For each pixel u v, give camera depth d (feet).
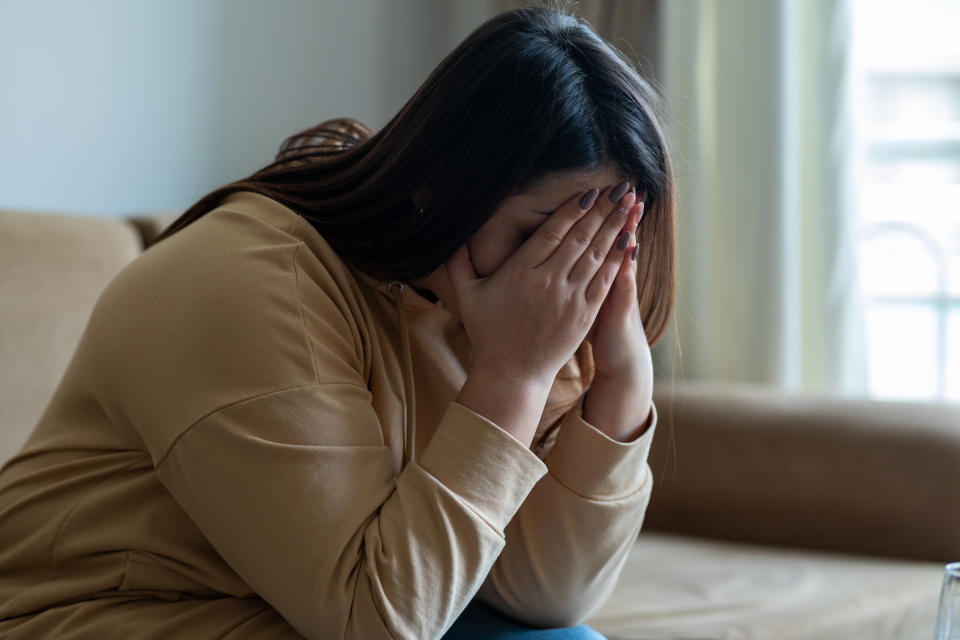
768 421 5.56
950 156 7.79
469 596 2.41
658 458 5.78
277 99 7.97
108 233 4.80
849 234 7.16
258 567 2.35
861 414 5.42
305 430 2.38
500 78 2.52
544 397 2.58
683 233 7.36
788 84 7.14
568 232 2.62
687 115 7.47
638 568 4.94
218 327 2.44
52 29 6.43
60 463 2.71
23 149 6.31
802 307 7.35
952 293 7.73
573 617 3.07
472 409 2.54
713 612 4.25
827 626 4.20
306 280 2.57
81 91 6.60
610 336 2.89
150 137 7.03
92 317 2.71
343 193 2.76
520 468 2.48
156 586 2.59
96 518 2.62
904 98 7.92
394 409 2.84
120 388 2.55
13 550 2.68
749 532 5.54
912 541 5.16
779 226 7.14
